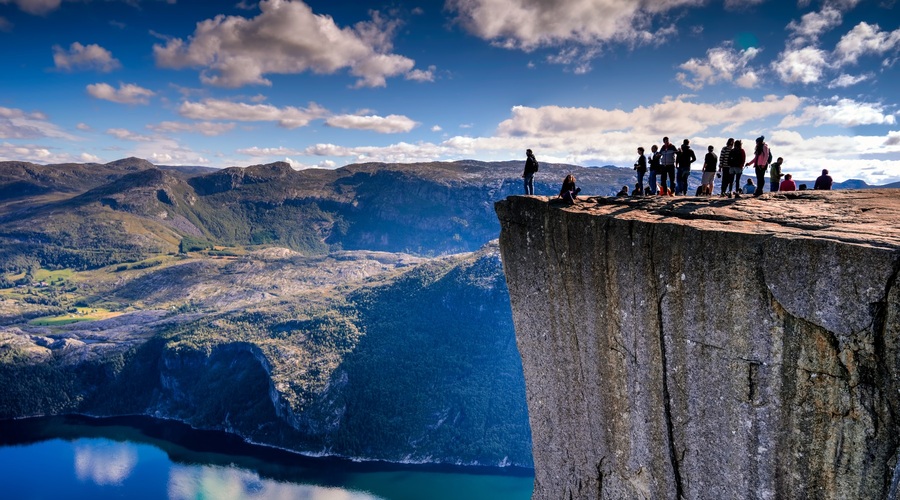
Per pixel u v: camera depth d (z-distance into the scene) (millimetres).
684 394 20859
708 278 19672
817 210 21391
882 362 16250
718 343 19625
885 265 15867
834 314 16875
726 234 19078
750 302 18688
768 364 18484
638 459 22703
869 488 16812
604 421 23844
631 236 21969
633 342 22328
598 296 23453
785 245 17688
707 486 20531
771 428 18609
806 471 18000
